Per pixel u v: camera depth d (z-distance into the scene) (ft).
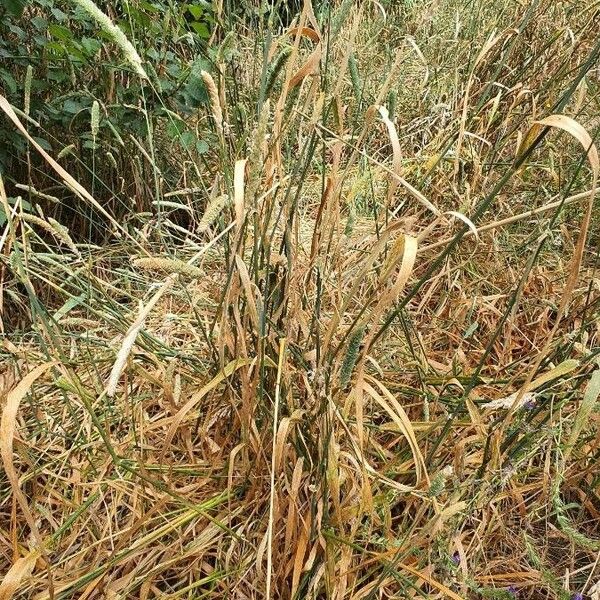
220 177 3.16
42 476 2.99
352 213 2.73
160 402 3.21
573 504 2.52
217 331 3.23
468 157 4.21
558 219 4.10
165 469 2.81
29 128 4.73
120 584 2.45
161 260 1.98
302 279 2.70
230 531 2.48
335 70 4.77
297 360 2.67
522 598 2.64
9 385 3.02
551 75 4.64
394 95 2.79
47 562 1.98
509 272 4.19
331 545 2.35
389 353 3.30
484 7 6.01
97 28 4.50
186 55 5.56
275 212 2.99
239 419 2.81
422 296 4.24
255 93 4.17
